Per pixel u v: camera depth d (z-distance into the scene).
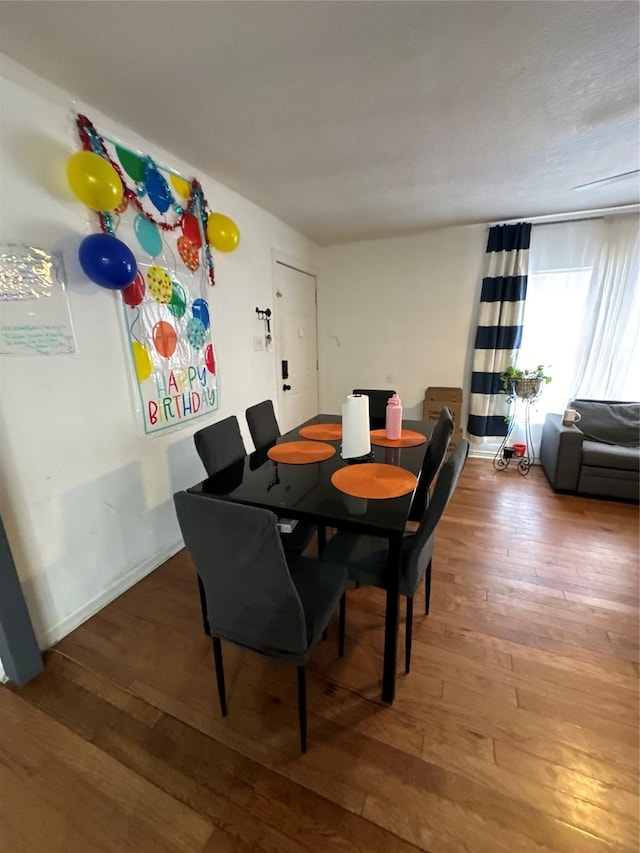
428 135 1.95
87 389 1.76
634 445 3.00
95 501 1.85
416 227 3.59
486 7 1.19
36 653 1.51
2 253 1.41
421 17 1.22
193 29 1.25
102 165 1.53
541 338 3.59
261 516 0.92
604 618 1.76
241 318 2.86
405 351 4.15
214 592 1.16
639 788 1.10
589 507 2.87
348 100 1.65
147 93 1.59
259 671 1.53
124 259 1.64
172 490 2.30
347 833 1.02
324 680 1.47
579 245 3.29
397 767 1.17
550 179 2.51
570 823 1.03
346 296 4.26
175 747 1.25
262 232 3.06
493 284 3.54
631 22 1.24
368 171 2.36
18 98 1.42
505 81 1.54
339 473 1.59
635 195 2.80
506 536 2.48
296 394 3.90
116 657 1.61
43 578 1.65
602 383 3.41
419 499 1.90
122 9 1.16
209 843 1.01
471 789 1.11
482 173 2.41
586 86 1.58
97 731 1.30
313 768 1.17
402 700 1.38
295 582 1.35
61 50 1.34
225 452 1.93
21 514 1.55
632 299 3.20
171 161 2.11
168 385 2.20
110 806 1.10
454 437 3.89
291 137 1.95
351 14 1.21
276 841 1.01
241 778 1.15
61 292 1.62
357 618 1.80
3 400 1.46
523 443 3.87
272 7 1.17
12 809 1.10
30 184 1.48
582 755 1.19
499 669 1.50
